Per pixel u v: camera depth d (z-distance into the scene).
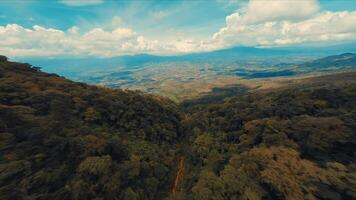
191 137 109.94
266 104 102.50
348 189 40.47
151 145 89.44
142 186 64.94
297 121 68.50
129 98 109.69
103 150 63.59
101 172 54.28
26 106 68.31
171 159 90.81
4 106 60.38
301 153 55.59
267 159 54.53
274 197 46.19
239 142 81.19
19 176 43.12
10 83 78.12
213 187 52.56
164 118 116.44
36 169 46.97
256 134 73.69
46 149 52.72
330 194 40.78
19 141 51.78
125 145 75.75
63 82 104.38
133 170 63.94
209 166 72.00
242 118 94.50
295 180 45.53
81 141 61.06
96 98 93.88
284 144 59.50
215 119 108.50
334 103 83.00
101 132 74.94
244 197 46.47
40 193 43.00
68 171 51.47
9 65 105.62
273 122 72.38
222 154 78.44
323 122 60.00
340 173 44.09
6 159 45.31
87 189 49.69
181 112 159.50
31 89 80.06
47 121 62.56
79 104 82.88
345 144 53.16
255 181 50.53
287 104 91.69
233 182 50.34
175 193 61.09
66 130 64.19
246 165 55.50
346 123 58.47
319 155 53.38
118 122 88.62
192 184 69.38
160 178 75.12
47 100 76.00
